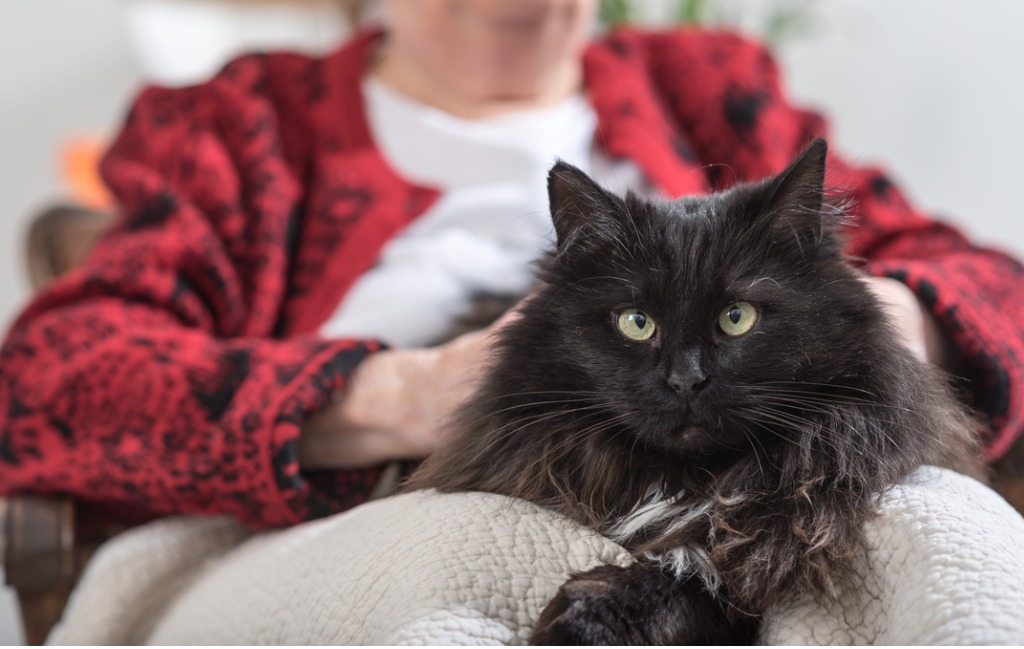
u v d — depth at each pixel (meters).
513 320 1.18
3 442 1.44
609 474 1.06
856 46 3.45
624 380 1.04
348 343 1.44
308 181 1.92
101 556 1.50
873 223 1.86
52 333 1.52
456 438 1.15
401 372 1.40
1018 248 3.15
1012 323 1.44
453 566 0.95
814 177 1.05
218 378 1.41
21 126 3.64
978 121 3.21
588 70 2.05
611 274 1.07
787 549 0.94
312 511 1.38
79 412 1.43
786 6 3.54
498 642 0.87
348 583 1.03
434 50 1.87
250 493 1.34
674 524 1.00
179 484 1.37
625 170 1.88
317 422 1.41
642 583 0.90
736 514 0.98
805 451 0.99
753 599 0.92
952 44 3.23
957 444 1.11
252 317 1.72
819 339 1.02
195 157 1.79
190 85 1.95
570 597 0.87
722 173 2.01
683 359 1.01
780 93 2.16
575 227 1.13
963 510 0.93
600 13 3.12
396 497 1.21
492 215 1.83
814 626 0.89
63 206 2.06
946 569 0.85
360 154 1.86
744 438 1.03
